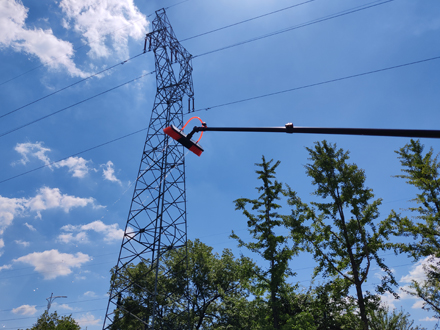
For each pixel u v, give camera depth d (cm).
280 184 2362
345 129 572
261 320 2073
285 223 2170
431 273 1995
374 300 1886
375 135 540
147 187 2891
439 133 484
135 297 2930
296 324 1952
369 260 1922
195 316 2998
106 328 2394
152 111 3247
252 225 2277
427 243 1948
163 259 3362
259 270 2112
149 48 3478
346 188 2072
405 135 514
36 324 4397
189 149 820
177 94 3362
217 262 3503
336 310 2036
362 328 1822
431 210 2089
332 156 2227
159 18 3662
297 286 2184
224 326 2978
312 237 2070
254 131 709
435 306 1919
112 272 2703
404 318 2425
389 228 1964
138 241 2652
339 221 2072
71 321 4703
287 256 2100
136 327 2867
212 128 781
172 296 2994
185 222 2867
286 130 647
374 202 2047
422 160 2202
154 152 3048
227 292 3253
